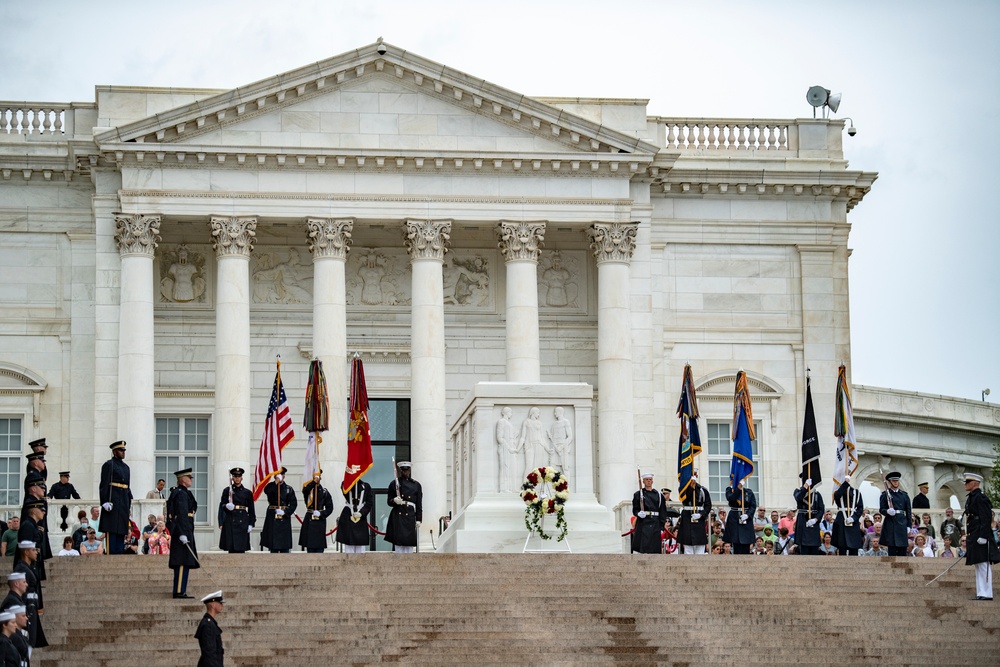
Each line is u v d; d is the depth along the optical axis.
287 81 61.69
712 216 67.00
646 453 62.97
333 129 62.31
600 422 62.56
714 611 36.28
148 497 55.97
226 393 60.66
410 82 62.72
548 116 62.59
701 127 67.56
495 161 62.56
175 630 34.75
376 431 65.88
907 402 81.25
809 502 46.84
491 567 39.38
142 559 40.06
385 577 38.41
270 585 37.94
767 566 40.22
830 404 66.50
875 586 39.06
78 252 64.12
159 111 61.81
